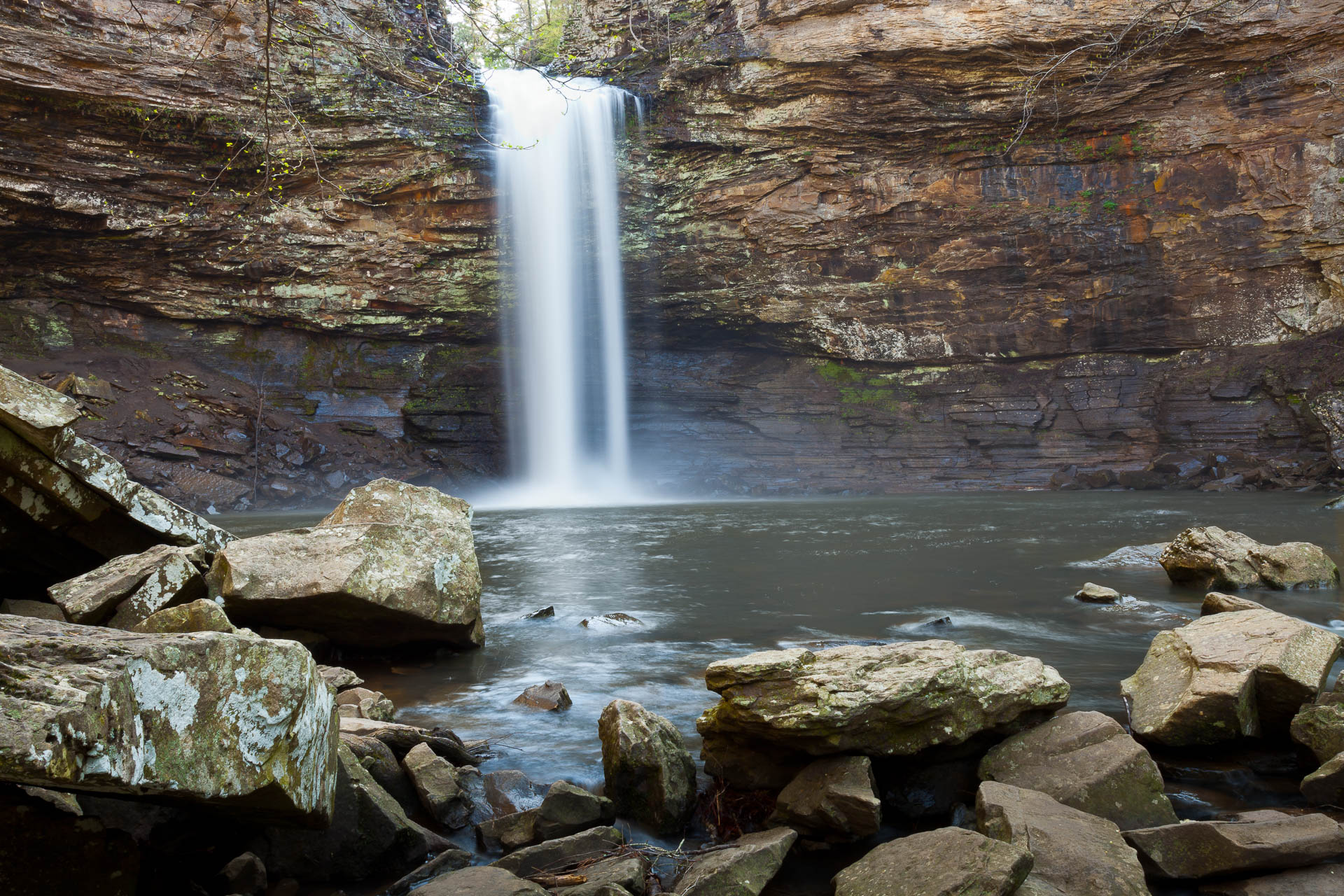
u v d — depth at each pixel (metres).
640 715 3.99
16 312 27.16
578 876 3.11
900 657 4.05
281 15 9.52
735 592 9.51
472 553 7.05
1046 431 30.30
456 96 28.17
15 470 5.09
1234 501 20.39
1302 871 3.01
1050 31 25.62
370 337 31.84
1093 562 11.23
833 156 29.02
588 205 30.06
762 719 3.76
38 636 2.23
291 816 2.79
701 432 33.47
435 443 31.86
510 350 31.92
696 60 28.20
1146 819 3.47
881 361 32.19
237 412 28.39
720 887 2.97
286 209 28.61
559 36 29.39
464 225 29.70
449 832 3.68
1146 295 28.80
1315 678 4.30
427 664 6.50
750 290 31.48
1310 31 24.81
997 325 30.56
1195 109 26.89
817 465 32.22
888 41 26.52
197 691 2.37
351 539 6.14
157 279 28.78
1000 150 28.61
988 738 4.04
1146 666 5.15
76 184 25.84
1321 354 26.03
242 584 5.61
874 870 2.95
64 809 2.67
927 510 20.30
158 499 5.82
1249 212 26.98
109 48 24.16
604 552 13.22
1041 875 2.89
